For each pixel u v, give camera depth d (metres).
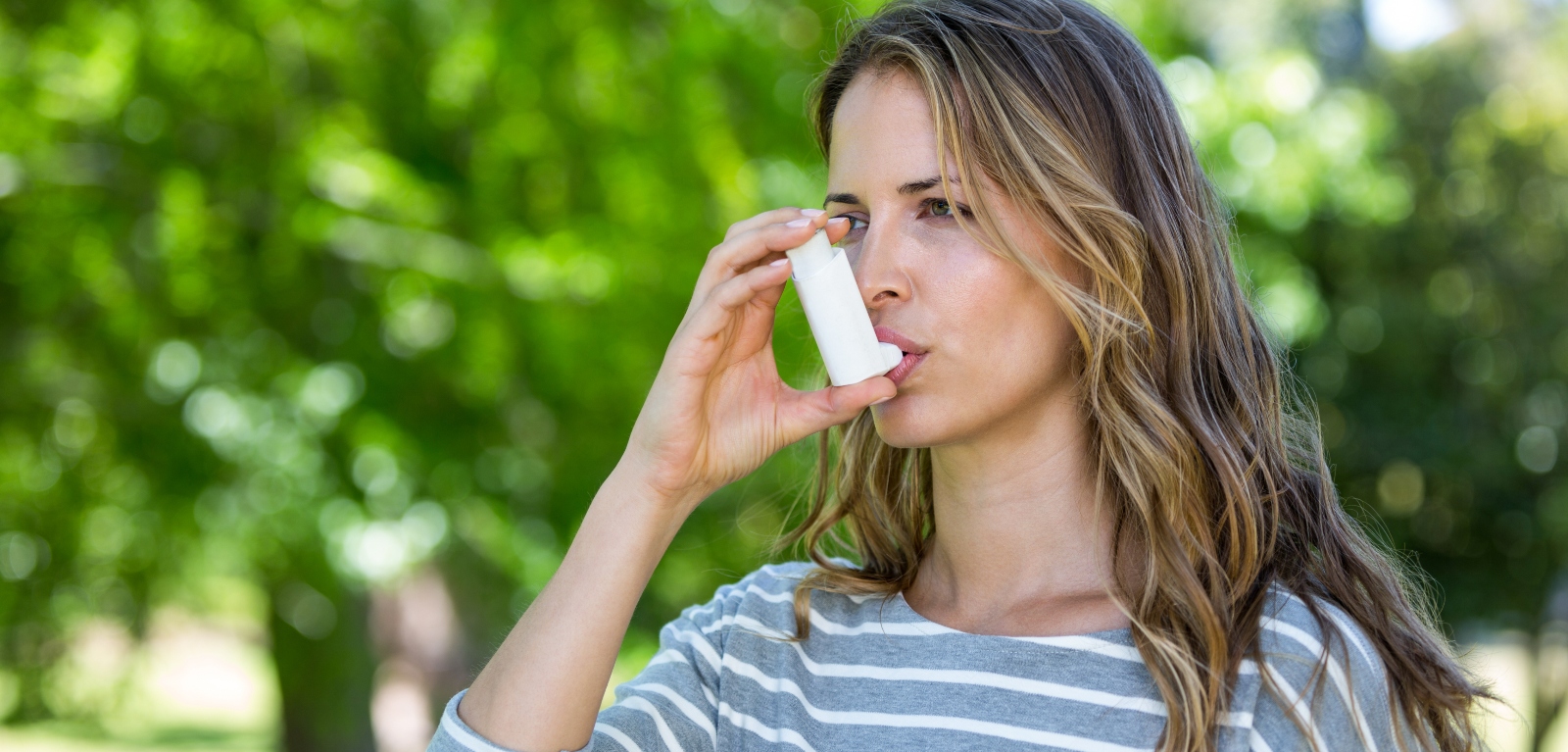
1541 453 9.53
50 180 5.29
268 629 6.89
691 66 5.21
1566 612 10.04
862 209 1.33
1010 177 1.25
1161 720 1.18
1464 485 9.34
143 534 5.93
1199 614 1.19
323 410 5.46
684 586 6.12
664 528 1.32
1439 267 9.63
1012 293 1.26
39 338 5.63
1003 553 1.33
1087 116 1.31
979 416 1.26
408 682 8.16
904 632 1.32
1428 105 10.02
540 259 5.41
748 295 1.27
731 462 1.32
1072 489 1.32
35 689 6.34
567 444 5.53
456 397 5.61
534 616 1.29
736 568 5.40
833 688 1.32
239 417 5.53
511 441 5.62
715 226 5.26
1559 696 9.91
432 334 5.62
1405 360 9.25
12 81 5.21
